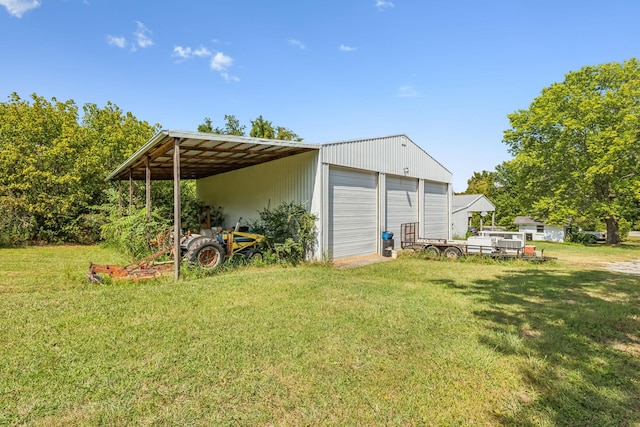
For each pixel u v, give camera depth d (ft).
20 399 7.42
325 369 9.18
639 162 51.06
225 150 27.78
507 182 108.06
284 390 8.13
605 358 10.40
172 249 24.72
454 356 10.21
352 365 9.46
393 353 10.30
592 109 52.11
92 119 51.08
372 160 34.68
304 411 7.36
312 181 29.81
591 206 53.42
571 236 69.21
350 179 32.81
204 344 10.51
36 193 41.24
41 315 12.81
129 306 14.25
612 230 57.52
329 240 30.37
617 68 54.39
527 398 8.18
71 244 41.98
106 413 7.05
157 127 55.72
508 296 17.66
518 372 9.38
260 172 36.55
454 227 75.87
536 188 60.85
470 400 8.02
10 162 38.99
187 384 8.23
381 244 35.47
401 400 7.89
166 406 7.38
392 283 20.83
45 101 44.19
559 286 20.34
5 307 13.76
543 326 13.03
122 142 48.88
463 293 18.31
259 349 10.25
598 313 14.74
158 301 15.10
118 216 39.78
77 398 7.54
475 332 12.24
